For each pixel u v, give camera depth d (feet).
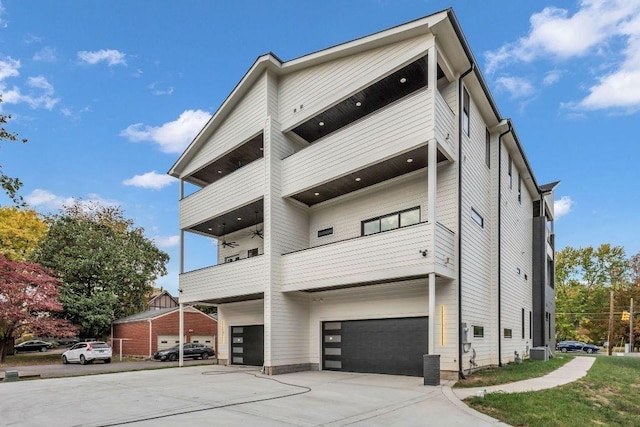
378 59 41.11
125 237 111.96
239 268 50.11
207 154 58.85
